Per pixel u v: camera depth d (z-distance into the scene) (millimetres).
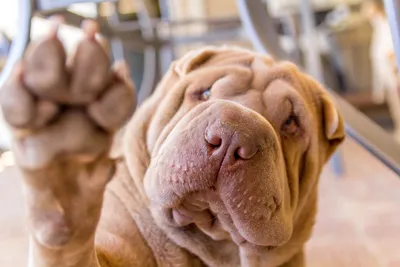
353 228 1798
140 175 1063
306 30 3029
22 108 492
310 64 3041
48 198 572
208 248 1033
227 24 3432
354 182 2469
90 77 492
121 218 1055
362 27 4727
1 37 2365
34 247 645
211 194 855
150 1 3113
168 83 1153
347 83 4824
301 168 1098
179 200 878
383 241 1645
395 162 1306
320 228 1820
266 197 860
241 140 818
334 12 4781
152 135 1059
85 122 518
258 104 1008
